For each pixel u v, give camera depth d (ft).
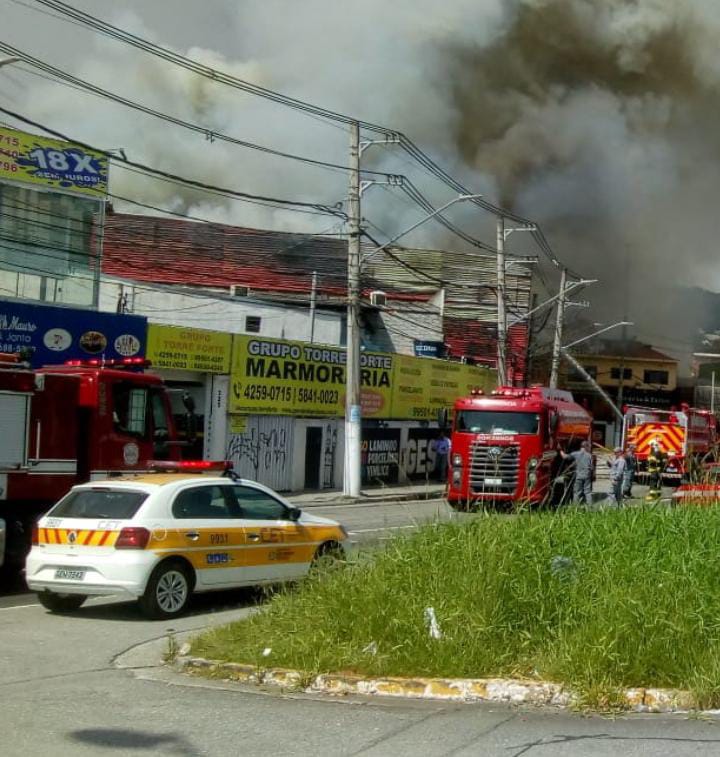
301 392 117.08
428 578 30.68
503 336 138.82
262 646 29.48
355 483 107.34
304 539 44.06
